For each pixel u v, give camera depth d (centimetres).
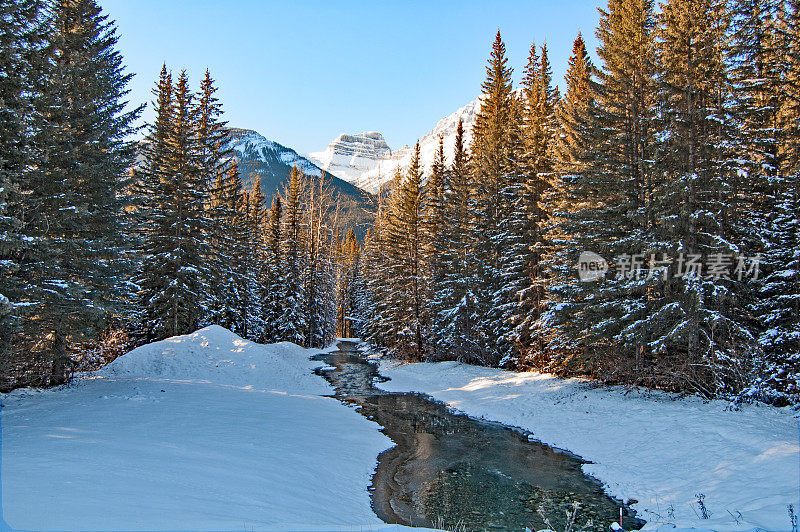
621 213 1850
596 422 1536
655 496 961
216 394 1725
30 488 544
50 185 1553
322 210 4881
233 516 572
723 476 943
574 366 2059
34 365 1703
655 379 1747
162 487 644
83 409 1285
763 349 1498
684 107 1675
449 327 3014
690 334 1609
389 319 3844
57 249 1455
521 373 2455
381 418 1791
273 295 4378
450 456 1312
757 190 1705
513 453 1348
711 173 1603
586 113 1934
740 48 1659
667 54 1717
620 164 1856
